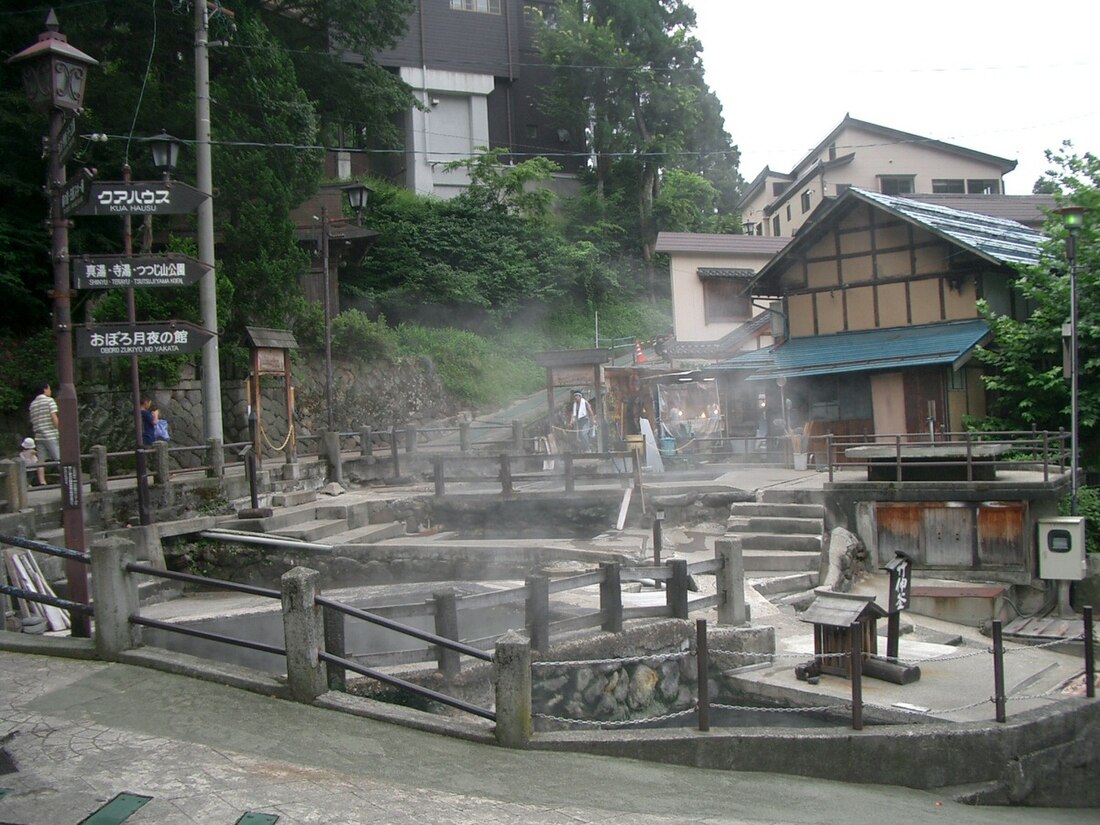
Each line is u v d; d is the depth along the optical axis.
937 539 15.02
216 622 11.06
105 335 10.43
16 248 20.86
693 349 30.45
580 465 19.64
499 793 5.83
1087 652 8.78
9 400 19.12
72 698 6.85
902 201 23.25
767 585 12.92
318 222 28.92
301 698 7.00
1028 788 7.82
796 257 24.17
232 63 23.73
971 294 21.44
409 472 20.89
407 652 8.09
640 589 11.97
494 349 33.59
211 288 18.03
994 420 19.83
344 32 29.97
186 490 14.75
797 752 7.33
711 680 9.76
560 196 43.19
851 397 21.91
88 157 21.22
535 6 44.72
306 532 14.38
